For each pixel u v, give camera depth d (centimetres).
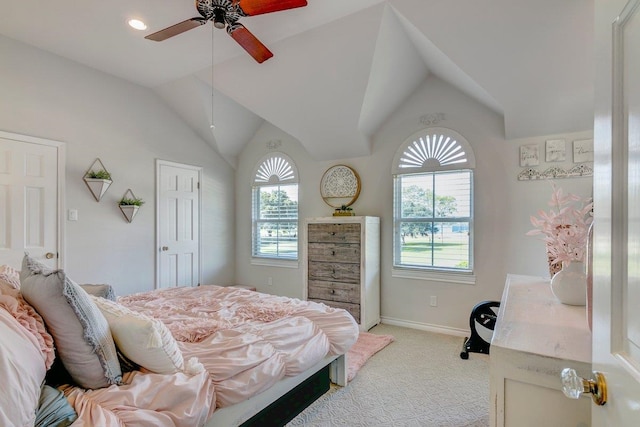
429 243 384
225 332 180
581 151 307
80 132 355
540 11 235
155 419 115
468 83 320
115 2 256
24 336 102
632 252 58
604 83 70
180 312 221
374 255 393
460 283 364
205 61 353
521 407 91
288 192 491
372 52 302
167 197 441
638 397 53
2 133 300
